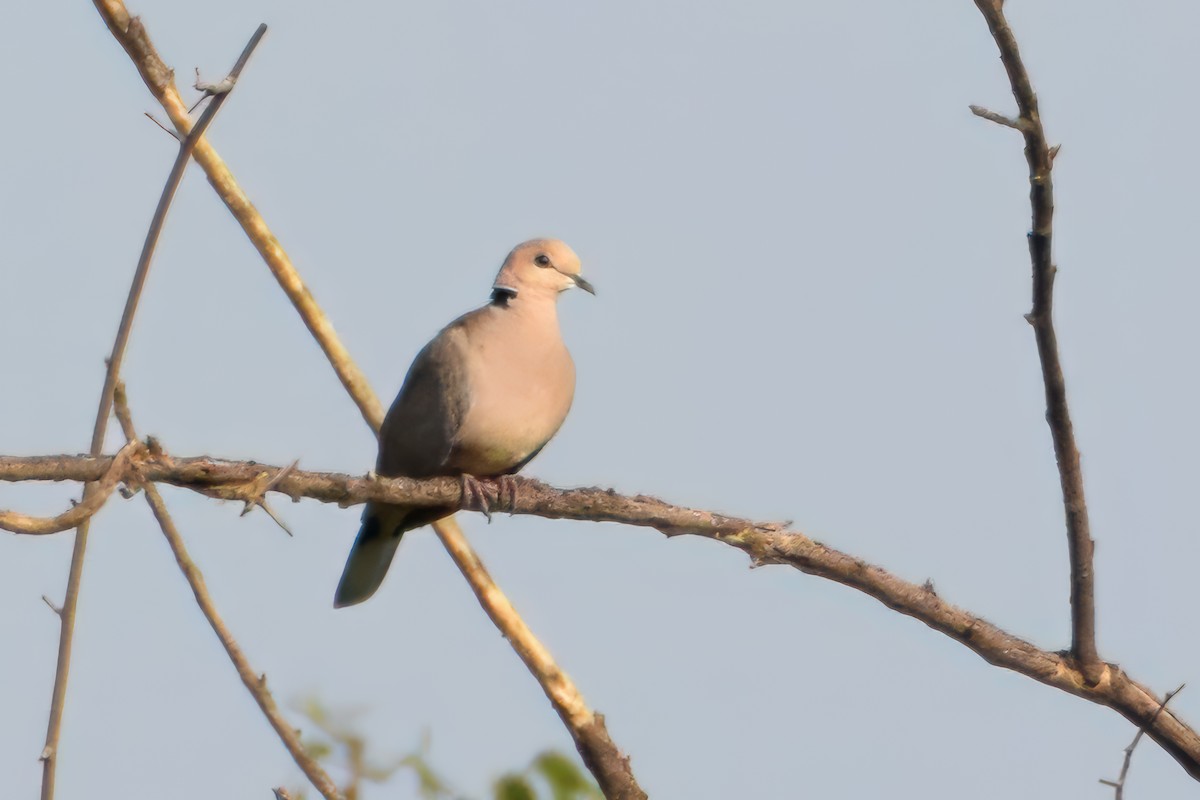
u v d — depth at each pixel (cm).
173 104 1111
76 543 869
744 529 1094
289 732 939
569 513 1133
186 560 991
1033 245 951
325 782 900
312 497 955
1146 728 1098
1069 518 1055
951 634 1103
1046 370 1000
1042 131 916
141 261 845
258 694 956
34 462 762
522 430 1250
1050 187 930
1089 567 1066
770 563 1098
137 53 1095
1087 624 1077
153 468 791
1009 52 897
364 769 874
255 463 830
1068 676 1094
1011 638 1095
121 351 840
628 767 1126
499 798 863
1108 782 963
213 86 834
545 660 1128
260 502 816
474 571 1150
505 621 1138
